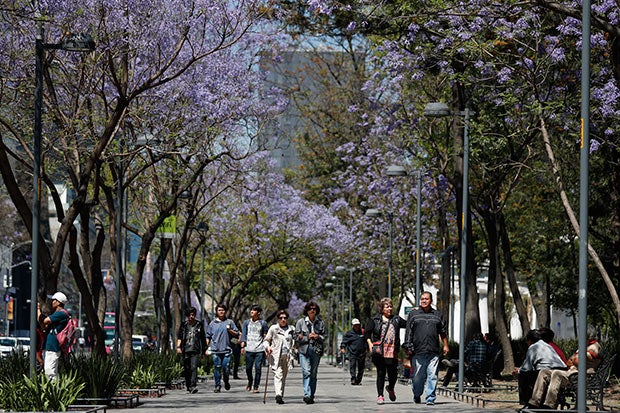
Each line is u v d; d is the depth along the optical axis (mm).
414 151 42562
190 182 34000
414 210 53094
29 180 56656
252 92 34688
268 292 72000
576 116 26047
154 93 29062
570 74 26406
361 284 78938
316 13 22969
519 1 22500
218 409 21656
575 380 18812
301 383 39406
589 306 52562
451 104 35281
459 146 33031
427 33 26656
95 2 23938
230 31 25734
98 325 25344
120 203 31531
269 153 45031
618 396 24078
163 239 40500
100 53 26250
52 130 27594
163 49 27766
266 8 26547
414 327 23297
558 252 52906
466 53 26000
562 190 25234
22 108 26406
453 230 52750
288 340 23922
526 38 25312
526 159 33125
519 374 19453
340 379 45531
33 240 19938
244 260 59969
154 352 33531
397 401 24906
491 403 24125
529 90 26375
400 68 29094
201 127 30625
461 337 28125
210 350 29969
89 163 23031
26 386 19047
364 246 56969
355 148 57281
